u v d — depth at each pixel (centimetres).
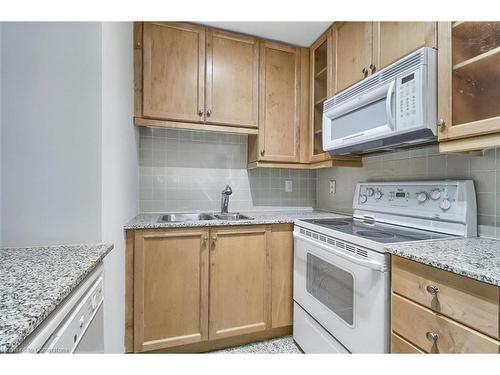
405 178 160
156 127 190
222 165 224
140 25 172
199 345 168
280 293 182
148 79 174
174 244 158
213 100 189
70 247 96
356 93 151
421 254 91
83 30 99
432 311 86
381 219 162
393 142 137
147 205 203
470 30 104
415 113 113
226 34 192
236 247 171
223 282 168
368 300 111
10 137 94
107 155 109
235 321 171
